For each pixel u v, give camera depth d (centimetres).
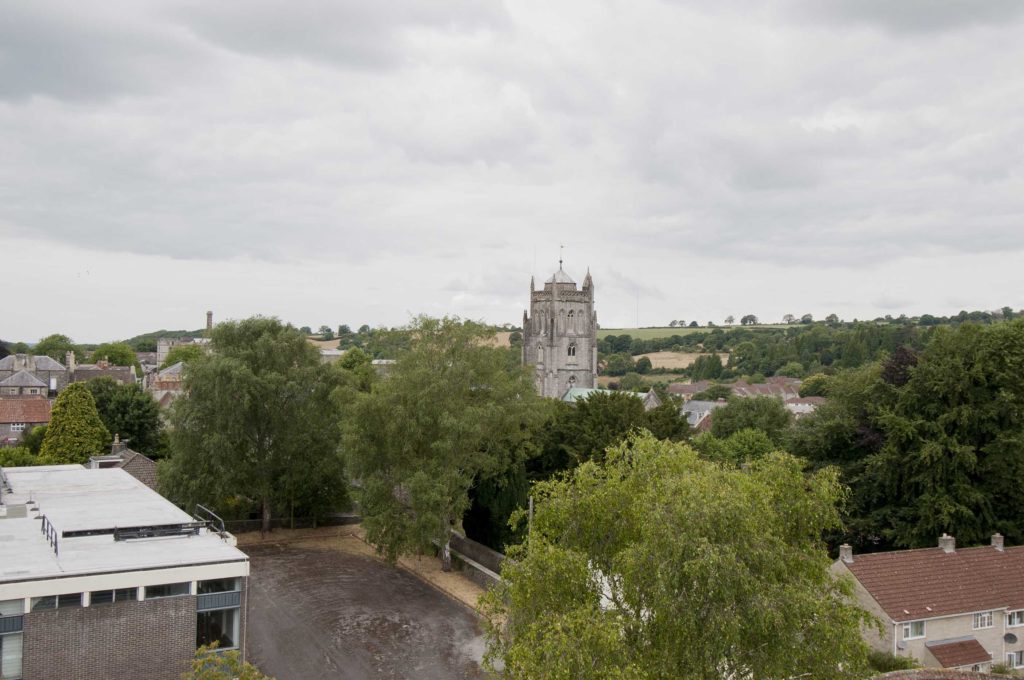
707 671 2612
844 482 6419
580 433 6725
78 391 9056
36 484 5638
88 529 4125
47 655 3212
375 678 4228
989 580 4794
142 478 7681
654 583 2683
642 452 3378
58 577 3231
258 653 4553
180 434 7169
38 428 10219
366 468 6272
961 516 5694
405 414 6006
